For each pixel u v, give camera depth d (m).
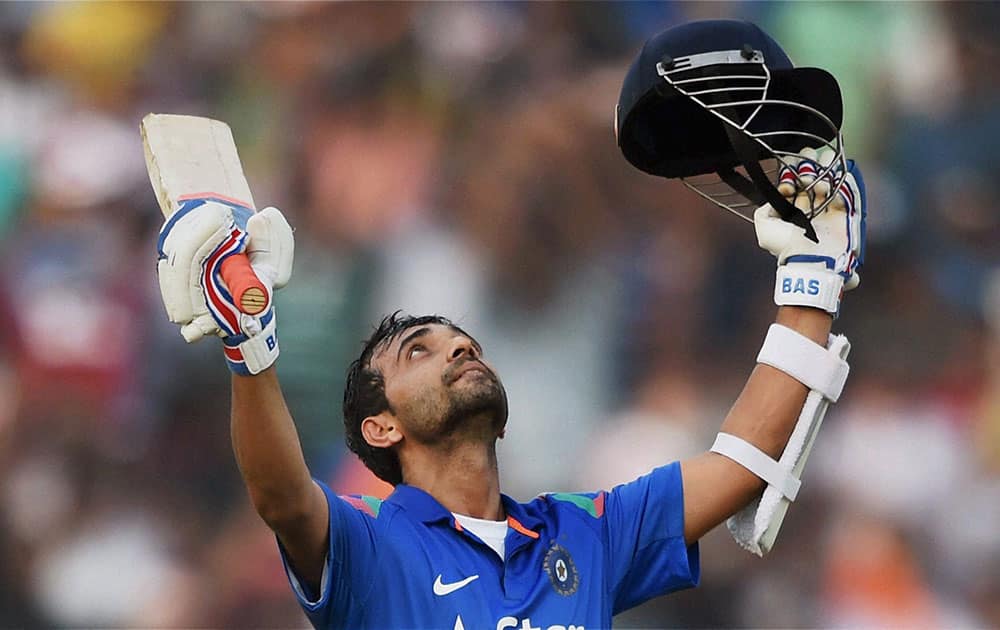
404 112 31.98
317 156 31.77
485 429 11.50
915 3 32.38
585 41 32.56
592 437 28.48
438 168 31.33
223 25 33.22
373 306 29.89
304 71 32.62
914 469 27.61
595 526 11.38
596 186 30.70
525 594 10.77
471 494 11.39
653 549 11.39
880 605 26.52
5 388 29.11
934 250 30.89
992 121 31.67
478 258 30.25
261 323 9.96
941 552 27.03
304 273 29.92
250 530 27.91
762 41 11.57
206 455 28.81
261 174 31.81
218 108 32.69
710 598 26.19
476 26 32.59
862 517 27.27
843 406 28.52
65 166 31.28
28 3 32.88
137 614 27.34
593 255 30.19
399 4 32.81
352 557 10.58
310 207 31.31
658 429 28.44
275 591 27.02
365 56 32.50
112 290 30.09
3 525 28.02
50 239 30.53
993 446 27.97
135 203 31.22
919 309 30.05
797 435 11.43
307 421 28.30
